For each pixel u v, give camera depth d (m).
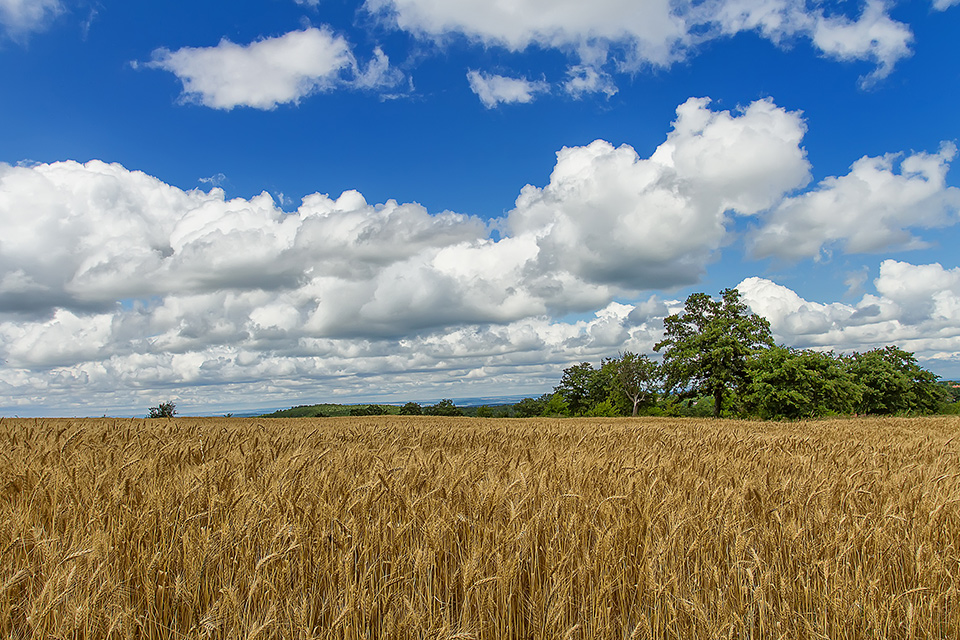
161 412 55.72
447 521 5.27
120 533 4.71
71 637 3.66
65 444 8.28
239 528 4.70
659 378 55.97
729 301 54.53
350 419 41.25
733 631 4.29
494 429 19.55
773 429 24.12
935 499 6.43
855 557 5.39
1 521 4.79
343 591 4.28
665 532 5.50
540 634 4.39
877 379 61.12
